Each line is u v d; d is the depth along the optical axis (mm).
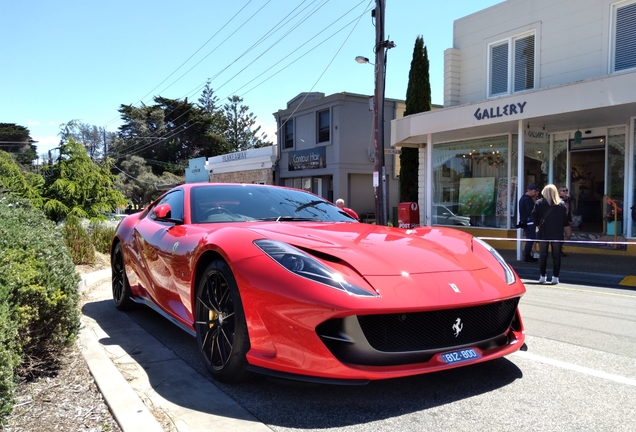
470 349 2760
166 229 4066
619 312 5223
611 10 10273
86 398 2723
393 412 2604
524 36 12094
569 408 2654
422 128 12219
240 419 2541
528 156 12086
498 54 12781
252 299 2701
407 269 2785
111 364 3215
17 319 2592
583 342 3980
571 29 11000
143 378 3137
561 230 7402
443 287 2707
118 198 11352
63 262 3277
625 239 10297
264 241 2936
